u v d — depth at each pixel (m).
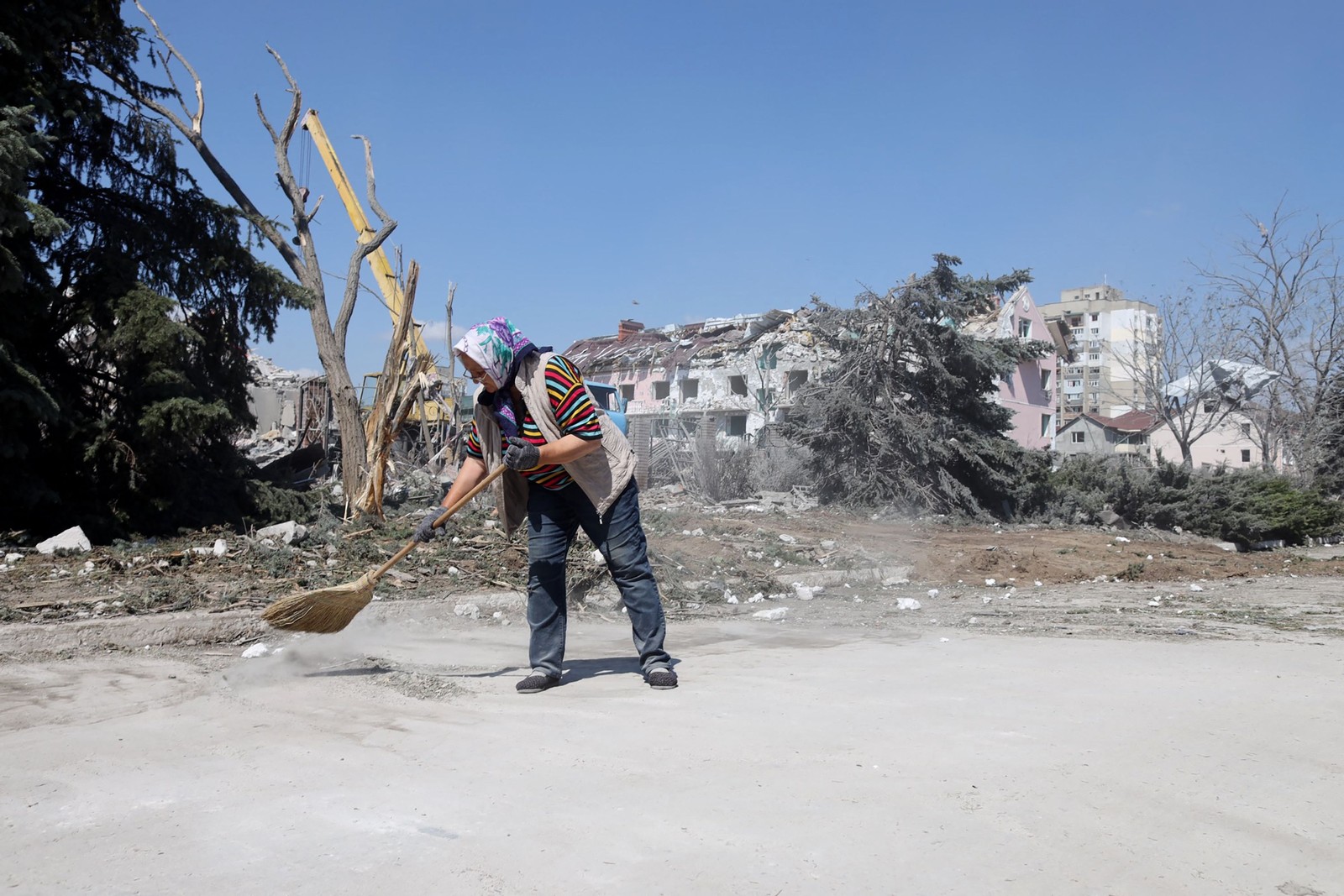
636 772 3.02
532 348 4.48
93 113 10.87
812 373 21.95
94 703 4.05
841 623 7.04
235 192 12.61
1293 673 4.67
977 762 3.12
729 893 2.17
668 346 41.31
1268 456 37.53
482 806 2.72
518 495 4.70
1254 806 2.73
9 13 9.63
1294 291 32.84
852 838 2.47
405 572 8.23
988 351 20.03
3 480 9.09
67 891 2.19
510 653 5.66
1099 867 2.32
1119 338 111.69
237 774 3.01
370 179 13.73
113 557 8.20
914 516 18.48
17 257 9.50
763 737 3.42
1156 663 4.96
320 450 19.52
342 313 12.50
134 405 10.17
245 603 6.61
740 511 16.89
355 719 3.74
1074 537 16.64
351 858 2.36
